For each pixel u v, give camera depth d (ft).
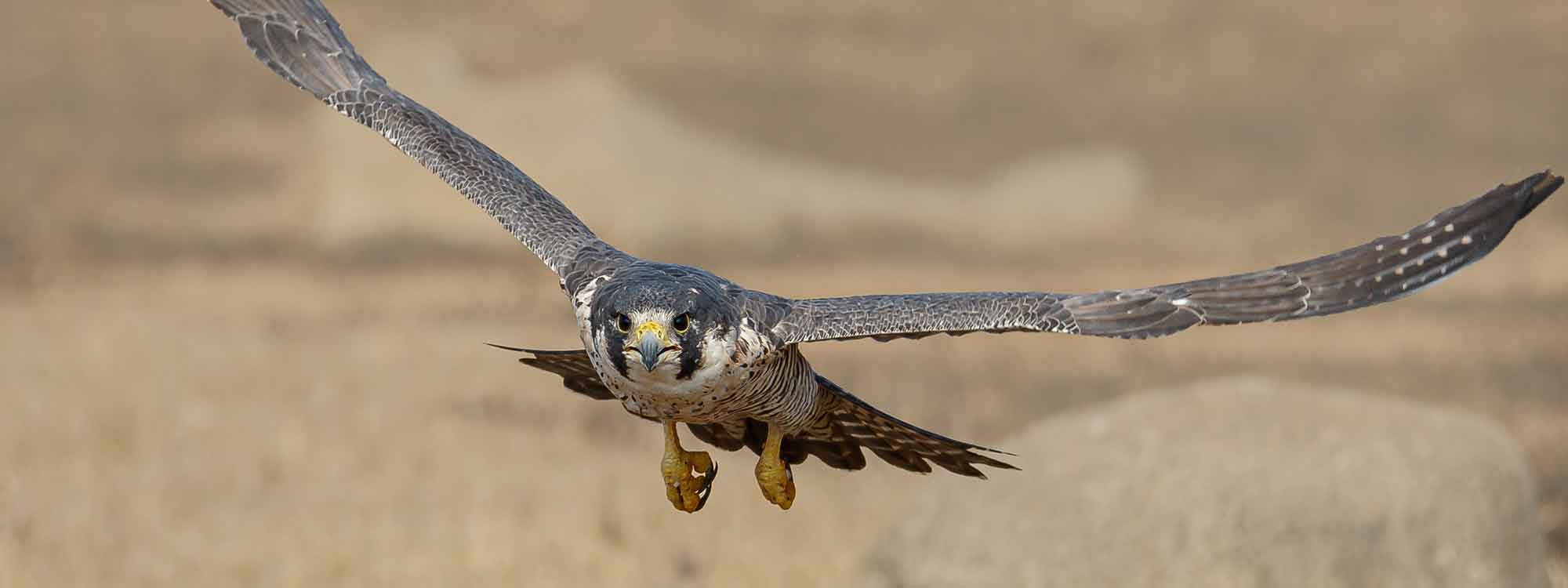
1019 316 16.99
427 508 39.04
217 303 70.95
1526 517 32.58
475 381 54.08
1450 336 69.36
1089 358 65.77
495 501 39.60
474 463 42.86
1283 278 16.83
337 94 20.51
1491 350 65.87
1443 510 31.45
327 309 71.51
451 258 91.56
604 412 51.70
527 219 19.26
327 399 48.52
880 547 35.22
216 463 41.32
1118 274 91.91
